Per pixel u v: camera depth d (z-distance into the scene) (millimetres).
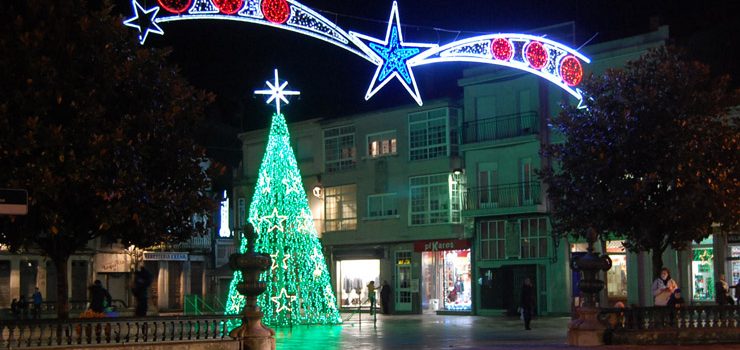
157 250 48781
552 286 39344
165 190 17062
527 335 25984
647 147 22062
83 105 15891
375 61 19328
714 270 34000
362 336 25922
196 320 16484
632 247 23203
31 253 43312
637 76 22766
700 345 19297
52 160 15289
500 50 21875
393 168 45656
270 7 17609
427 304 44125
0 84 15367
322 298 33875
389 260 45594
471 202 42219
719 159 22062
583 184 22984
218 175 18453
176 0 16859
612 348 18578
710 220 21984
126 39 17078
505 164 41312
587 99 23250
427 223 44000
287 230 33281
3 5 15953
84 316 18016
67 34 16188
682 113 22047
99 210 16078
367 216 46625
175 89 17578
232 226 53969
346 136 48125
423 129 44625
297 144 50812
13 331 14469
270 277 32312
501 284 41156
